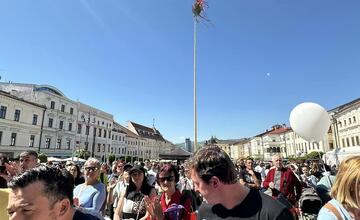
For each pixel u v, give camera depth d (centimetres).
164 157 1812
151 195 400
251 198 175
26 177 144
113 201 565
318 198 550
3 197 249
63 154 5425
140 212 382
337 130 5394
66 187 157
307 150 6712
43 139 4903
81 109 6191
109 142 7456
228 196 175
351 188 172
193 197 361
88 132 6431
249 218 167
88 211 179
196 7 1994
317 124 593
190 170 185
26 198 140
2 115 4038
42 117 4900
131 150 8912
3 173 536
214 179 171
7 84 5166
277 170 677
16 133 4288
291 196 634
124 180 556
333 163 2188
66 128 5584
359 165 174
